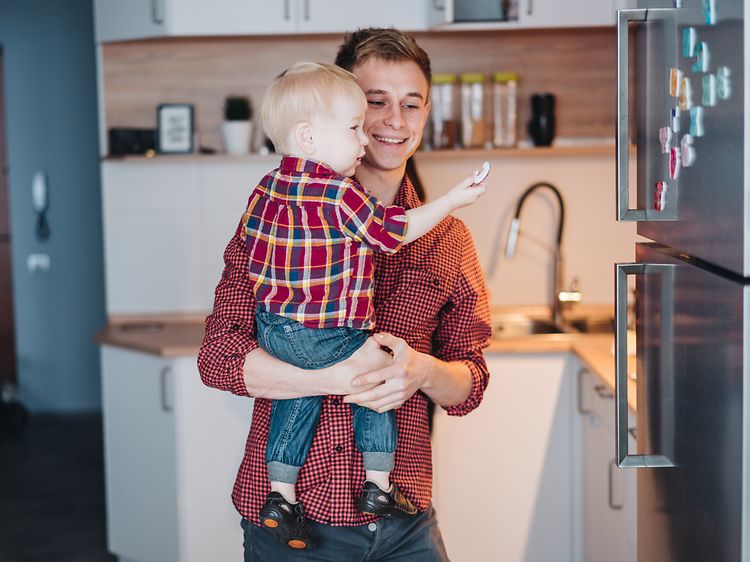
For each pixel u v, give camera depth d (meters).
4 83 6.25
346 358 1.74
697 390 1.49
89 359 6.47
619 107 1.64
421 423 1.89
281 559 1.83
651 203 1.73
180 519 3.60
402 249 1.89
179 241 4.21
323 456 1.79
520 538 3.49
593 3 3.71
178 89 4.20
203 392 3.57
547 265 4.14
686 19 1.51
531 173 4.10
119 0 4.02
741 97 1.28
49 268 6.38
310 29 3.86
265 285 1.77
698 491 1.50
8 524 4.55
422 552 1.85
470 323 1.96
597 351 3.28
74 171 6.32
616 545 2.88
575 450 3.45
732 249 1.33
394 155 1.96
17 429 6.07
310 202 1.73
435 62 4.10
